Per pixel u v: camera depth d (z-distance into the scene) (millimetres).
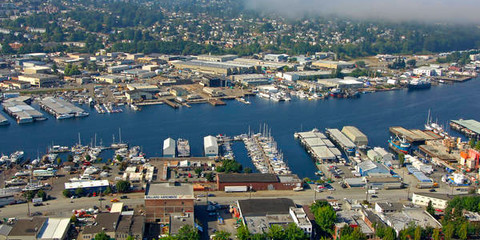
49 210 138000
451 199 142000
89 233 118625
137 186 157875
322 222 126438
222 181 155875
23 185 159500
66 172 171125
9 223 126625
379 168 170375
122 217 127688
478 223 126438
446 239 119125
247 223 125812
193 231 117875
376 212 136125
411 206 144625
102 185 151250
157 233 125875
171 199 130750
